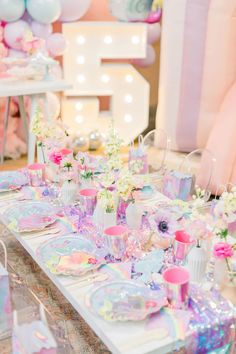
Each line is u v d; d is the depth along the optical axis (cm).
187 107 369
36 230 204
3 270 181
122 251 183
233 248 178
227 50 348
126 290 160
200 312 151
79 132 404
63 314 211
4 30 364
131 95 417
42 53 355
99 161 263
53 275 173
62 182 240
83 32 401
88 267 174
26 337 156
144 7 399
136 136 418
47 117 345
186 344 143
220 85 356
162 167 296
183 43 358
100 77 412
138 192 229
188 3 348
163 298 155
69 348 169
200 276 170
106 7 439
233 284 160
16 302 187
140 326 145
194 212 180
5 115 373
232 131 309
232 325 151
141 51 412
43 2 352
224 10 340
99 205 203
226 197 172
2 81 343
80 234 199
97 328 146
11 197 235
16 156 405
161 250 188
